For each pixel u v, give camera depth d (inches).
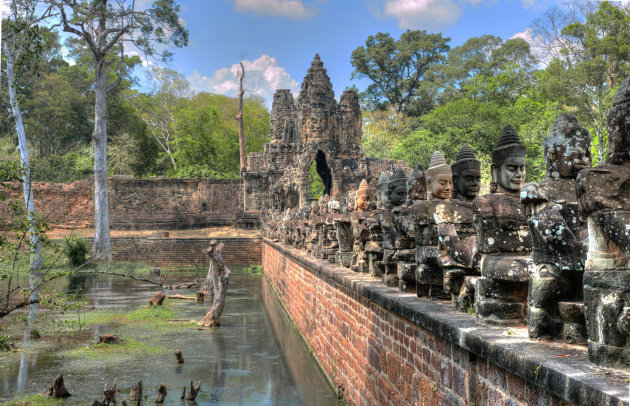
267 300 1072.2
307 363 588.4
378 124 2874.0
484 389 196.4
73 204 2091.5
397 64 2977.4
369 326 370.0
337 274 464.4
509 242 224.7
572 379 138.3
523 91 1948.8
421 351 263.4
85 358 599.5
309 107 1989.4
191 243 1886.1
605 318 149.8
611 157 167.0
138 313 874.8
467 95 2202.3
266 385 507.8
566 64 1112.2
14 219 504.1
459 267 252.2
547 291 184.4
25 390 485.4
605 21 1046.4
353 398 413.7
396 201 430.9
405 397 286.5
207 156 2859.3
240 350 648.4
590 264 157.9
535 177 1268.5
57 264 1466.5
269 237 1541.6
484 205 228.1
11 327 736.3
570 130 203.3
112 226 2110.0
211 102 3341.5
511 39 2583.7
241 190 2222.0
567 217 190.4
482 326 212.4
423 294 295.4
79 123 2662.4
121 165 2401.6
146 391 490.0
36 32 557.6
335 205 610.5
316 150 1972.2
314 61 2028.8
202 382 516.4
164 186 2207.2
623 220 150.9
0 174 492.4
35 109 2469.2
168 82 2864.2
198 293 1040.8
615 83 1040.2
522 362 163.6
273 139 2142.0
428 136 1951.3
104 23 1636.3
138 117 2807.6
